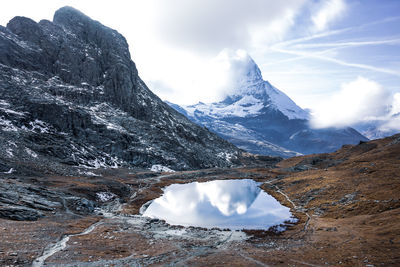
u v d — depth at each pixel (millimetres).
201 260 30266
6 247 27547
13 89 151000
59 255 27953
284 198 86688
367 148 141750
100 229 44188
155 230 48938
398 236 34031
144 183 116750
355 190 67000
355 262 27750
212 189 116062
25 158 90562
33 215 43938
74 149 129125
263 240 43094
